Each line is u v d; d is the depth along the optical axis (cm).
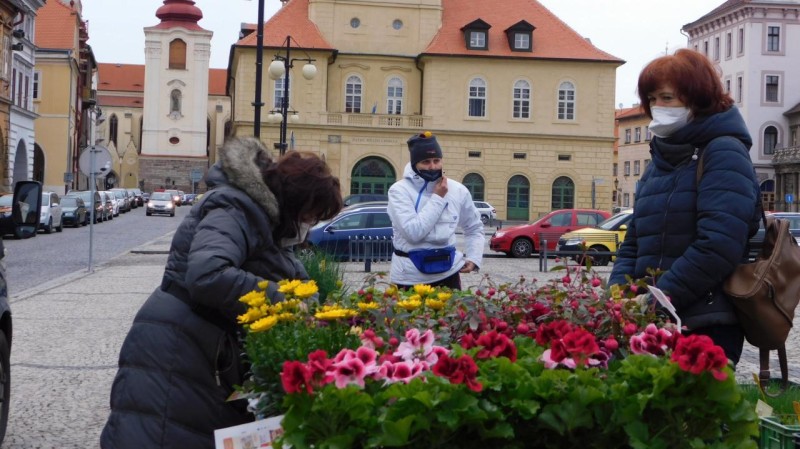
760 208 444
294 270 419
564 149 5956
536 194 5947
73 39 7312
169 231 4616
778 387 655
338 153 5778
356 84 5906
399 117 5812
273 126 5719
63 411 780
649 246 455
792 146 7519
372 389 308
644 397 299
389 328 389
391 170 5844
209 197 395
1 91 4988
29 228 637
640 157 9556
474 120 5884
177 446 386
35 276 2217
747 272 434
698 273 422
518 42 5900
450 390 293
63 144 7206
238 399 383
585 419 304
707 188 430
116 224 5281
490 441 304
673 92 441
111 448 385
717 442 309
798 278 439
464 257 732
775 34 7669
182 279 397
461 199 714
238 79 5728
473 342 354
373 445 289
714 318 434
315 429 296
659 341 353
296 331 348
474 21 5850
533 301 437
